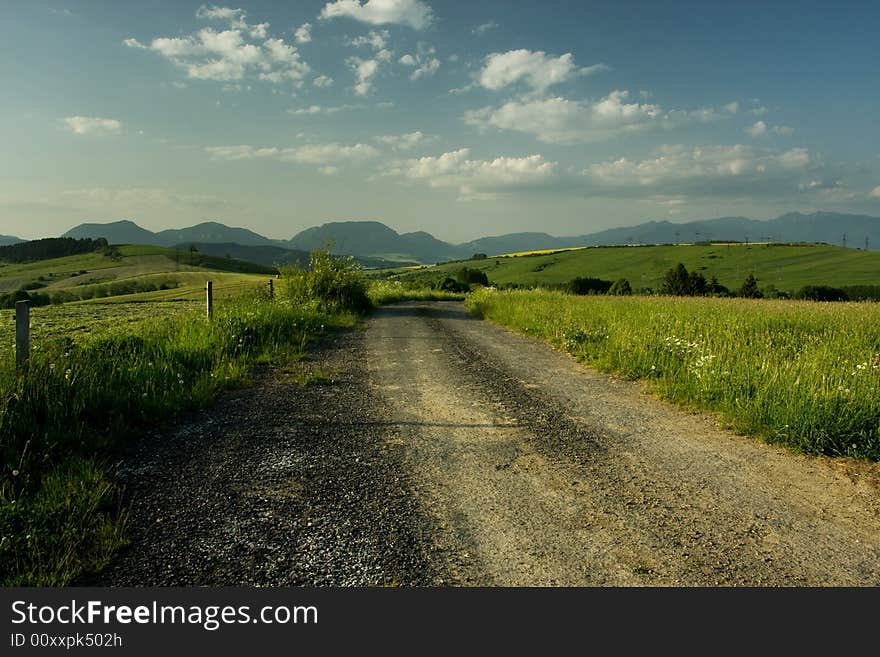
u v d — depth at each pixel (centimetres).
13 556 348
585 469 501
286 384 859
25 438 510
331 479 479
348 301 2177
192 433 604
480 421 656
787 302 1998
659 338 1035
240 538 377
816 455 531
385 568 341
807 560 348
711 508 420
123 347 862
